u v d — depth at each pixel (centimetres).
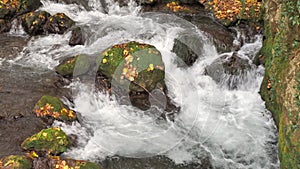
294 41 675
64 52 966
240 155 660
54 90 810
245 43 985
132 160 636
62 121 710
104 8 1201
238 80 864
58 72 862
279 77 699
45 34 1050
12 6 1080
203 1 1140
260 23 1000
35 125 698
